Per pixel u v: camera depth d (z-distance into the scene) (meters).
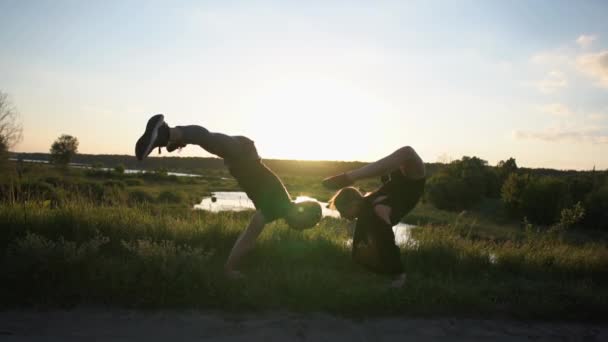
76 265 3.71
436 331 3.26
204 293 3.54
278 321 3.27
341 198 4.04
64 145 92.44
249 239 3.96
